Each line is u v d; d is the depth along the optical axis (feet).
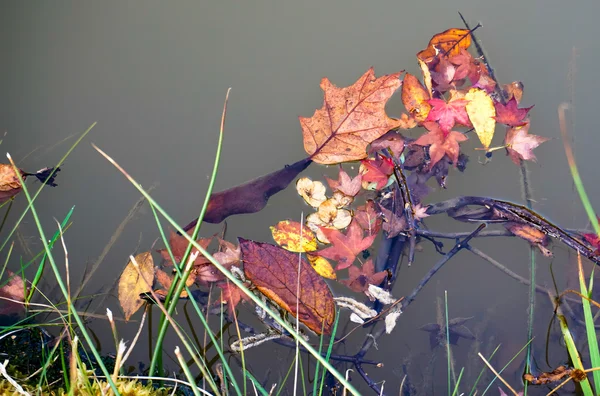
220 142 9.25
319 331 9.43
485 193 9.78
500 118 9.84
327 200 9.71
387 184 9.76
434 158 9.77
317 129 9.78
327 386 9.52
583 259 9.65
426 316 9.65
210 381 9.11
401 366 9.57
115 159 9.91
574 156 9.87
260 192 9.75
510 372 9.53
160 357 9.29
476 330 9.62
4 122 9.95
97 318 9.56
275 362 9.55
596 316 9.59
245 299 9.55
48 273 9.64
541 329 9.61
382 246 9.71
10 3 10.30
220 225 9.75
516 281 9.70
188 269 9.18
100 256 9.69
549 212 9.74
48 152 9.90
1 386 9.08
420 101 9.87
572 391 9.42
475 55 10.05
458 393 9.52
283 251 9.45
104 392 9.07
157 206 9.15
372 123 9.74
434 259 9.72
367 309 9.46
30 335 9.37
